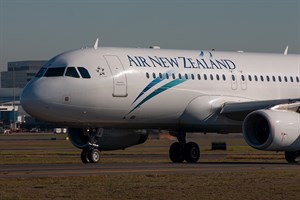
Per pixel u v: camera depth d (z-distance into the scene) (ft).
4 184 247.50
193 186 245.45
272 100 385.50
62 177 268.62
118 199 217.15
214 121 401.70
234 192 232.53
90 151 382.42
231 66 415.64
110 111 376.07
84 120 373.20
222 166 336.70
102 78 371.97
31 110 365.20
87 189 236.02
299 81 435.94
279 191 234.99
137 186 244.01
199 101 397.80
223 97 405.39
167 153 577.84
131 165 345.31
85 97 368.27
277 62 434.71
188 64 400.47
